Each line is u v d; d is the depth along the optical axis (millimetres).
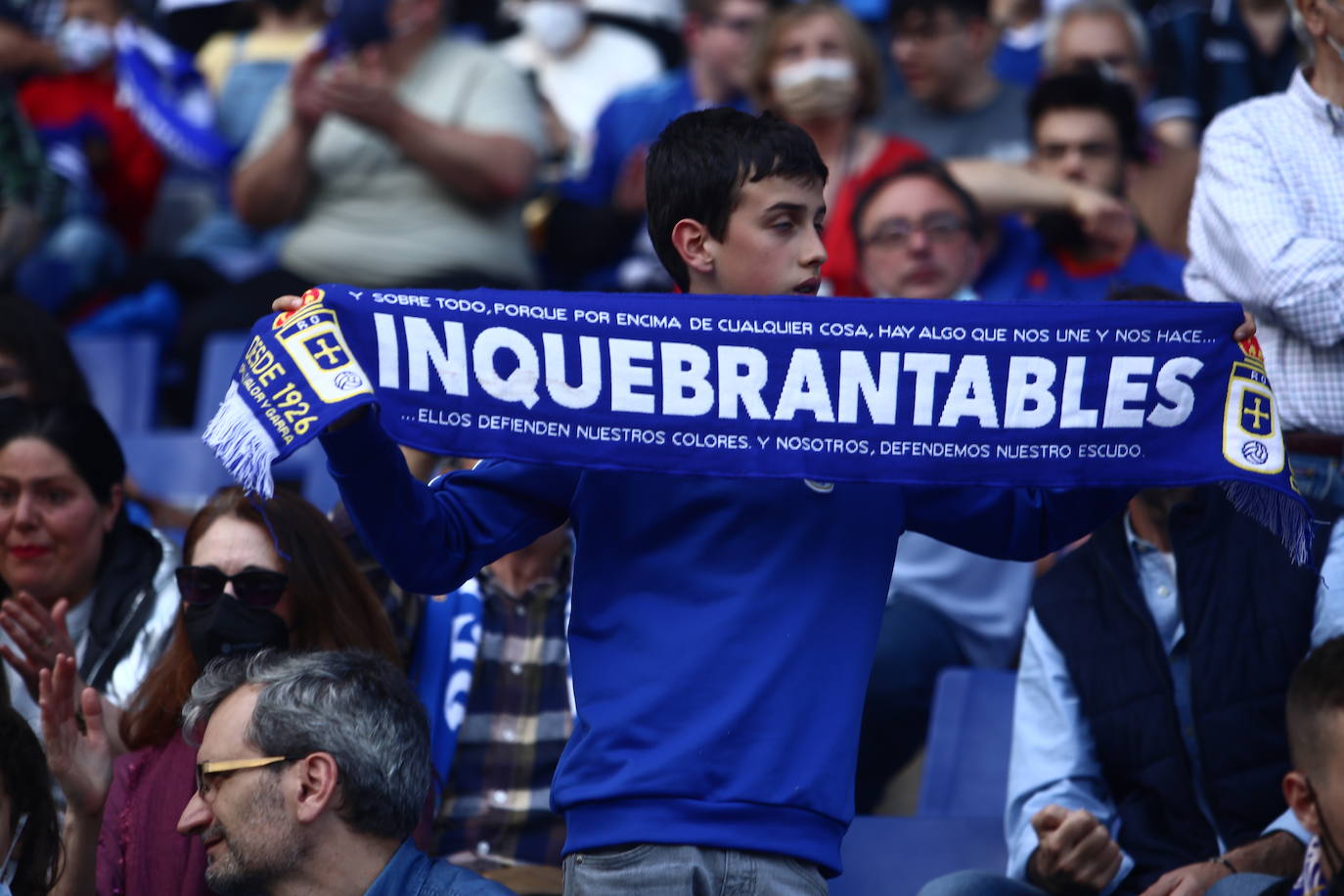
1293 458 14812
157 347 24938
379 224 24562
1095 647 15102
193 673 13820
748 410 10172
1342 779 11695
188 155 29453
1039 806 14844
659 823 9500
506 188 24656
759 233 10219
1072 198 21609
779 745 9609
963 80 25281
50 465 16062
